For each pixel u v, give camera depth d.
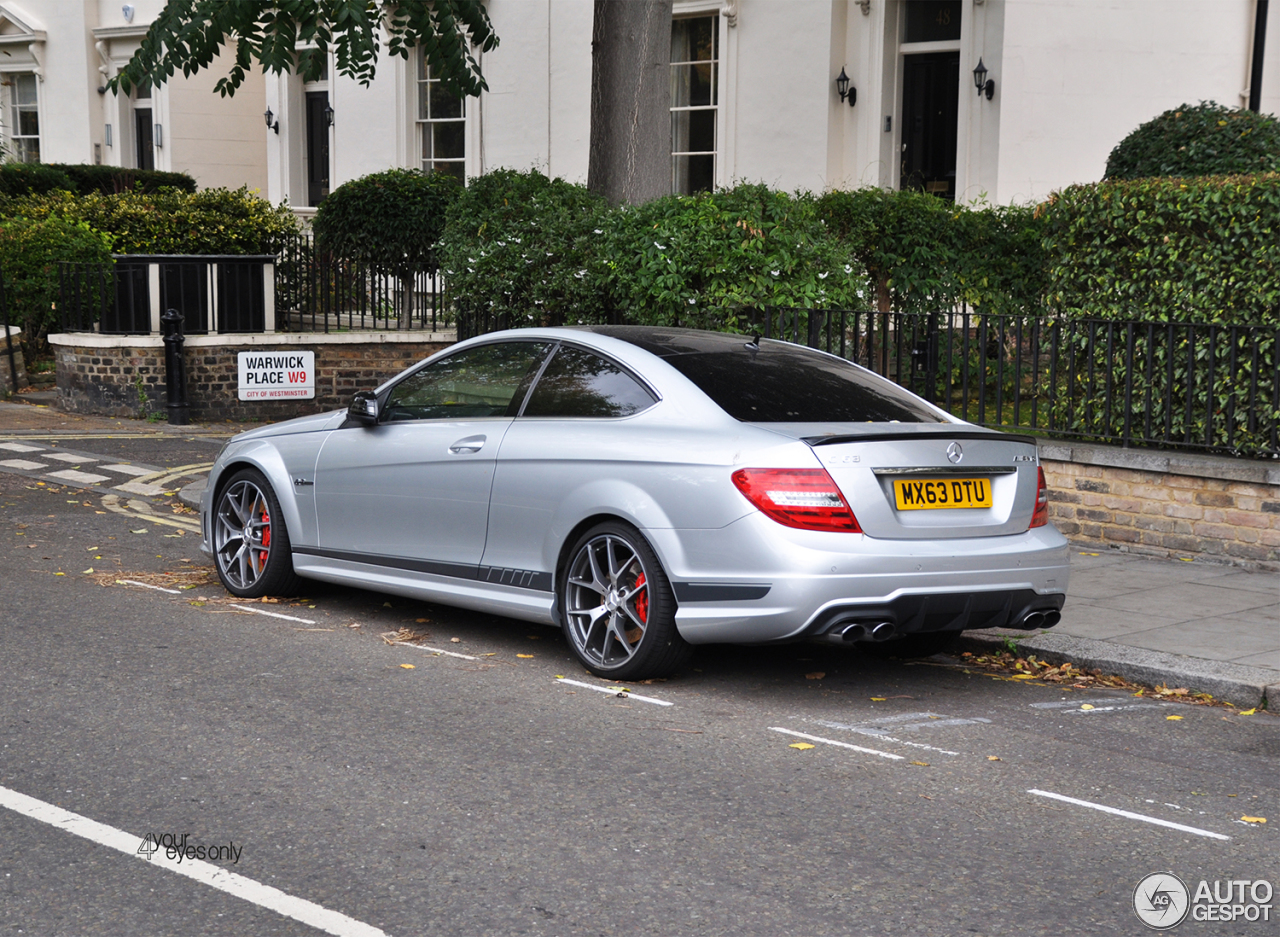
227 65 25.91
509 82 20.09
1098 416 9.55
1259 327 8.59
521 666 6.41
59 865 3.97
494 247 12.83
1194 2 15.43
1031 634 6.96
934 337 10.09
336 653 6.54
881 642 6.95
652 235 11.03
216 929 3.58
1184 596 7.80
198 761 4.89
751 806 4.61
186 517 10.13
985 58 15.62
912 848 4.27
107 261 16.30
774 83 17.27
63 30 26.48
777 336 10.73
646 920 3.69
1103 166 15.61
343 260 16.44
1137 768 5.17
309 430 7.52
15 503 10.34
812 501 5.57
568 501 6.17
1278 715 5.98
